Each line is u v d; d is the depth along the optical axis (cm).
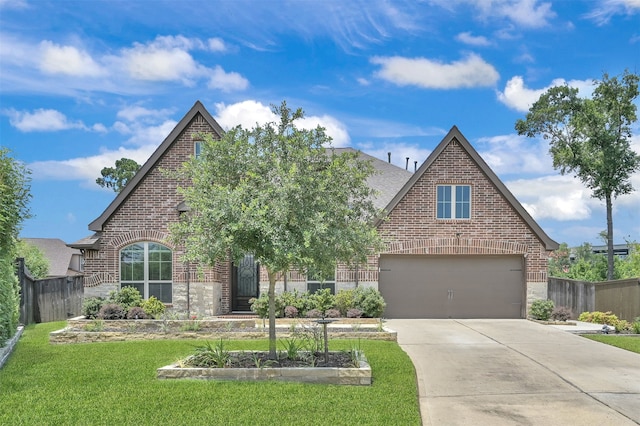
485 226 2017
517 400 889
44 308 2058
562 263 3988
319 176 1016
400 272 2038
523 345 1406
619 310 1919
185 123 1975
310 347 1173
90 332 1466
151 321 1570
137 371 1026
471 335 1576
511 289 2039
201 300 1911
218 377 962
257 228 929
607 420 785
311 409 785
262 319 1734
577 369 1116
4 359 1135
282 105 1071
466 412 824
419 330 1681
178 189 1062
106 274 1917
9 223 1327
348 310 1811
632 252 3053
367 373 939
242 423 724
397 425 722
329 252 995
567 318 1903
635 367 1136
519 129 3266
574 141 3055
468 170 2030
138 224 1938
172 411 773
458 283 2038
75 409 780
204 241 962
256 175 994
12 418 739
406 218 2016
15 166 1360
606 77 2853
